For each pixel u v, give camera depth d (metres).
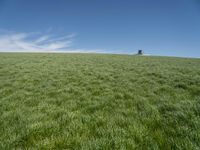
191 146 3.17
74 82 10.59
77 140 3.60
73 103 6.42
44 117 4.93
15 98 7.07
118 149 3.29
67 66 18.97
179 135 3.74
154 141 3.49
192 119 4.31
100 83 10.25
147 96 7.40
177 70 15.66
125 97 7.32
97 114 5.20
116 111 5.47
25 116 4.99
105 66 19.48
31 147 3.40
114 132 3.95
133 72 14.70
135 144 3.45
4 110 5.63
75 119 4.75
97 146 3.34
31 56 34.12
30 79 11.19
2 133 3.97
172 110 5.25
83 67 18.09
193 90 7.94
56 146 3.43
